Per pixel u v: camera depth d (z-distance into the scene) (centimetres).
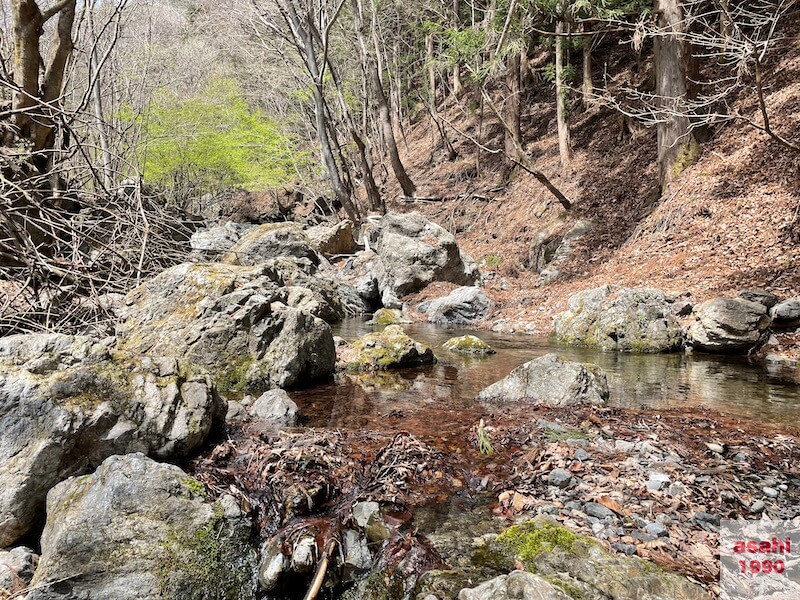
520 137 2152
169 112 2422
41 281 712
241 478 384
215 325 651
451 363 834
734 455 452
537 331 1155
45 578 274
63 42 1058
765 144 1285
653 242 1348
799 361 812
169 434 387
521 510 363
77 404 354
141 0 2153
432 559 310
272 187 2778
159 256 916
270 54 2523
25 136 994
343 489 386
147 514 306
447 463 429
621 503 366
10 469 324
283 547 321
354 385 685
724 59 1614
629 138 1777
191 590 295
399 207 2492
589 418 533
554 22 1945
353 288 1631
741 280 1018
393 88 3206
